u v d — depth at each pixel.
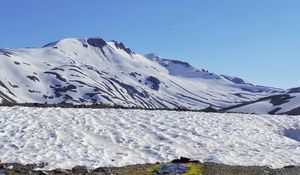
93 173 22.66
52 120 37.53
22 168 23.84
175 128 39.19
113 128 37.03
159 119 41.88
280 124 46.62
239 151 33.72
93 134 34.78
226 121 44.38
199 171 23.88
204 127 40.66
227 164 27.92
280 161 30.92
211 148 34.34
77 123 37.31
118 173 23.06
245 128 42.53
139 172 23.75
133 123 39.47
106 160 27.55
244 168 26.50
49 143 31.02
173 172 23.56
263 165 28.89
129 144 33.09
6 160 26.12
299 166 29.14
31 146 29.88
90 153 29.27
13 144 30.09
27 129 34.16
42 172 22.03
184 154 31.48
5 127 34.28
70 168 24.62
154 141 34.69
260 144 37.50
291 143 39.41
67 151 29.22
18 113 38.91
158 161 29.09
